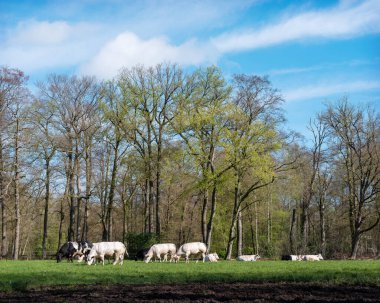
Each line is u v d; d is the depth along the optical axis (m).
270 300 14.90
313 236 66.12
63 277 22.06
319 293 16.44
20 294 16.75
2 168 44.59
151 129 47.69
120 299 15.16
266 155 43.81
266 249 57.12
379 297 15.47
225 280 21.05
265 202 58.62
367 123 50.44
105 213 54.56
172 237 63.56
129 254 45.09
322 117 52.88
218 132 44.56
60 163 49.22
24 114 45.34
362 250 61.91
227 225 61.75
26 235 62.38
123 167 51.50
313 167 55.66
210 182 44.84
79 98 49.62
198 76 46.88
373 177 48.91
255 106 45.25
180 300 14.88
